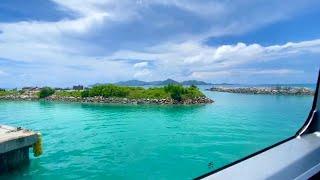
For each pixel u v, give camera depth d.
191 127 38.50
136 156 24.34
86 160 23.28
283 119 44.12
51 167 21.28
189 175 19.30
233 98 99.44
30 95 96.38
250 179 2.41
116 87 80.88
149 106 67.31
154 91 78.25
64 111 59.66
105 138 32.31
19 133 20.86
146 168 21.05
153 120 45.56
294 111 54.78
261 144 27.88
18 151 20.25
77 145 28.89
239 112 54.47
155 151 25.91
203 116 49.72
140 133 34.88
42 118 50.16
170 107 65.00
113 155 24.78
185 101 73.12
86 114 54.28
